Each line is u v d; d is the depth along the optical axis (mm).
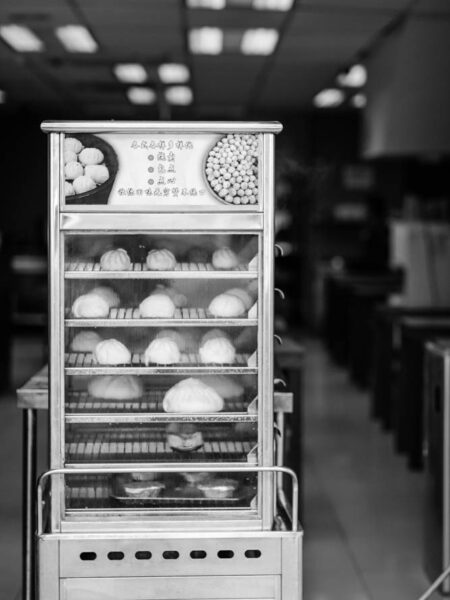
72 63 7453
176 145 2686
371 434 5828
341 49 6840
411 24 5906
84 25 6062
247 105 10062
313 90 9008
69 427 2783
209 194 2691
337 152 11250
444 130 5953
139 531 2689
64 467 2699
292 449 3863
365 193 11312
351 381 7516
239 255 2775
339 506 4359
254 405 2736
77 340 2791
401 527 4086
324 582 3480
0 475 4816
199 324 2717
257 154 2693
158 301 2746
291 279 11461
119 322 2705
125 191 2684
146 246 2781
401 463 5113
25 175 11156
